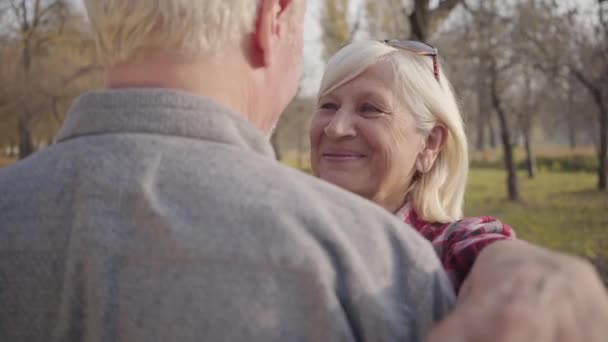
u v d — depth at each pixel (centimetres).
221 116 92
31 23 2103
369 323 83
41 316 87
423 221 180
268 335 80
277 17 105
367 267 86
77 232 85
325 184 95
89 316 84
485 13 1409
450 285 93
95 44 97
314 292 81
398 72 181
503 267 80
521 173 3362
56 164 92
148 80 93
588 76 1698
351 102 184
